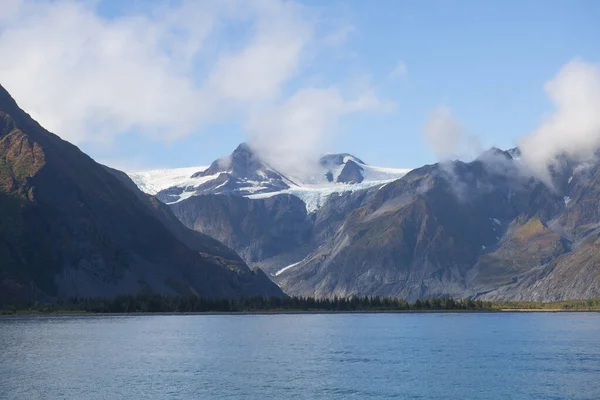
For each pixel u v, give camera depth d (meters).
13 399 176.88
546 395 187.75
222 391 189.38
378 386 199.00
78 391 186.62
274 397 183.12
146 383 199.12
